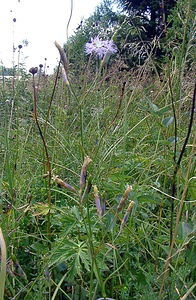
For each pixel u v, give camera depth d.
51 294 1.83
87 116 3.96
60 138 3.30
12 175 2.30
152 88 4.61
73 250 1.71
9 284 1.60
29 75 5.16
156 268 1.77
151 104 1.95
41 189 2.42
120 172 2.45
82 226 1.83
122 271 1.91
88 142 3.06
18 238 2.04
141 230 1.98
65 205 2.41
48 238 1.96
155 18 10.80
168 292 1.64
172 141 1.98
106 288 1.84
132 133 3.42
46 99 4.55
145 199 1.96
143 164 2.78
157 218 2.18
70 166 2.95
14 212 2.17
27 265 1.95
